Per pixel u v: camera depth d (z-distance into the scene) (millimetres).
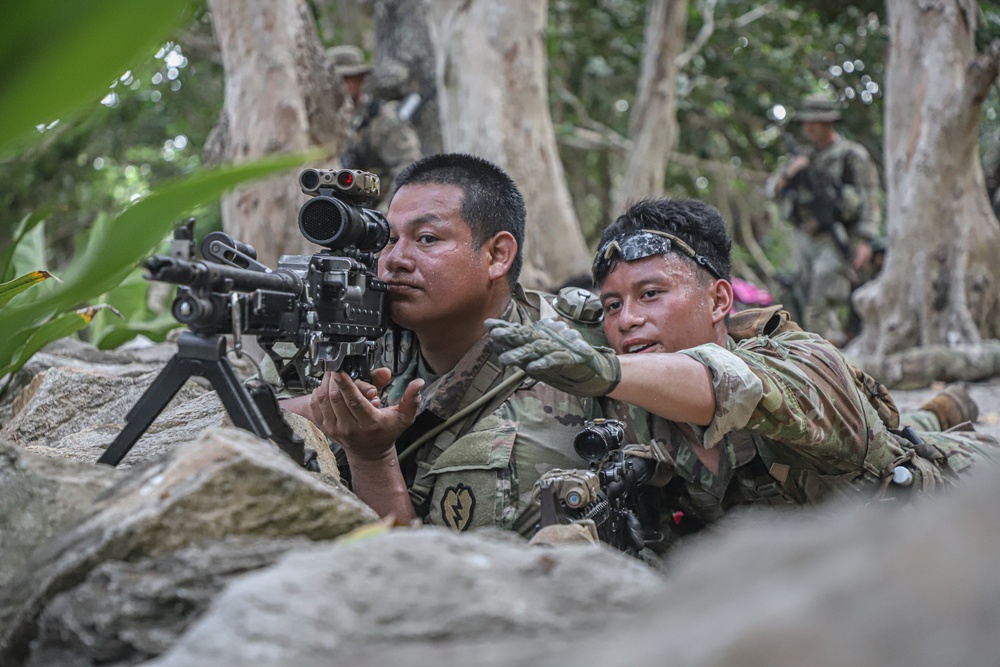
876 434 2490
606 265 2512
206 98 11844
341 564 1104
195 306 1610
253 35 5160
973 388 6383
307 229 2137
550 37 11719
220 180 1357
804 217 8789
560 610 1097
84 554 1306
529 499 2430
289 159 1350
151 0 1078
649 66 9023
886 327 7301
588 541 1694
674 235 2463
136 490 1418
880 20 12898
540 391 2545
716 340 2531
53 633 1278
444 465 2498
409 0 7875
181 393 3014
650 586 1154
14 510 1480
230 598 1056
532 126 5922
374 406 2299
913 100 7266
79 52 1094
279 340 1906
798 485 2441
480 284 2564
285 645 1003
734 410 2029
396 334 2682
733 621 766
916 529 761
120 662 1223
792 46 12906
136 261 1487
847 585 744
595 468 2186
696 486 2420
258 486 1401
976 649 663
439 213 2514
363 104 6668
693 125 14258
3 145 1159
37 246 3977
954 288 7121
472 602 1072
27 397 3254
